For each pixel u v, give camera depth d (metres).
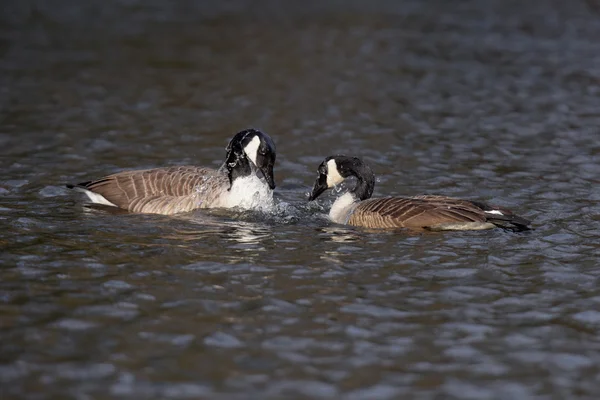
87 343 10.49
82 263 13.28
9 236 14.58
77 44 35.38
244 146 16.34
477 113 25.22
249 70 31.17
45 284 12.37
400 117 24.86
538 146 21.62
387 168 19.91
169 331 10.87
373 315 11.45
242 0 46.69
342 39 36.59
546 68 31.02
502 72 30.55
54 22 39.97
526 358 10.29
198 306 11.66
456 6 44.75
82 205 16.67
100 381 9.57
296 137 22.86
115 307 11.59
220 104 26.48
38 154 20.86
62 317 11.22
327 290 12.31
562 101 26.41
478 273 12.98
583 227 15.29
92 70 30.94
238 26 39.50
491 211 14.52
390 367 10.02
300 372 9.86
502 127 23.61
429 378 9.77
